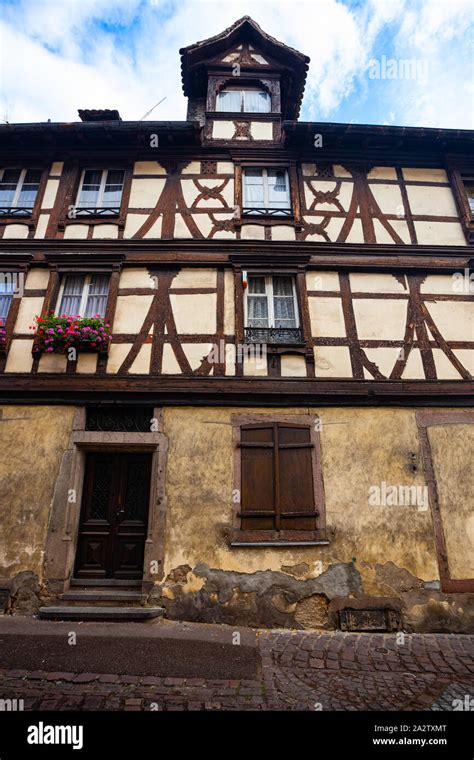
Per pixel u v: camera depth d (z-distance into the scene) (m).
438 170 8.62
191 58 9.60
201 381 6.73
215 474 6.28
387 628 5.66
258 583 5.81
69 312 7.42
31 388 6.57
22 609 5.70
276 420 6.53
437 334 7.25
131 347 7.02
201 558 5.91
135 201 8.12
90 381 6.72
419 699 3.77
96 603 5.71
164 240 7.65
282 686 3.95
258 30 9.62
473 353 7.16
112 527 6.38
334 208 8.17
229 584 5.80
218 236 7.89
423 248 7.80
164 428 6.49
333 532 6.04
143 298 7.34
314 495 6.20
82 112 9.55
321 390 6.66
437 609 5.77
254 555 5.94
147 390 6.55
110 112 9.52
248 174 8.56
